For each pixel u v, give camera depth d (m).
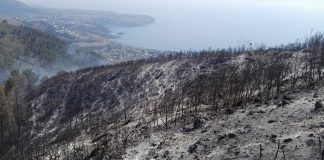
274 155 33.09
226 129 44.28
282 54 107.75
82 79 153.25
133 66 151.38
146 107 97.12
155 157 42.47
